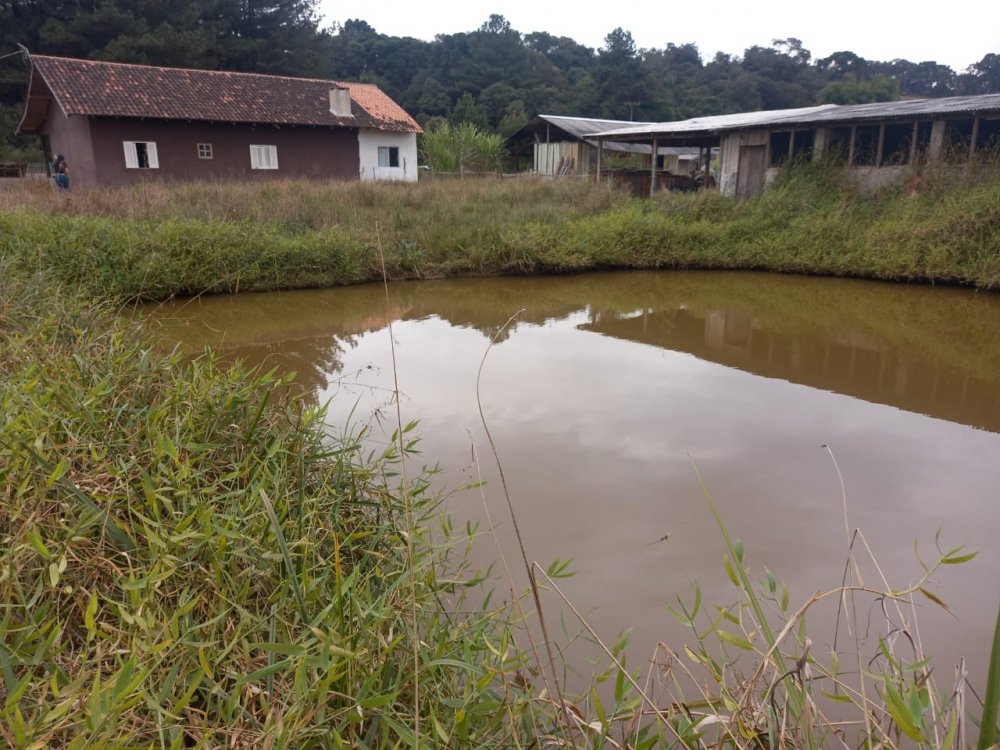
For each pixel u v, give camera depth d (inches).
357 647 65.7
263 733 54.2
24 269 293.6
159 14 1323.8
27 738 45.6
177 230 368.2
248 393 109.8
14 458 75.5
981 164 484.7
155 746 56.3
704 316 343.9
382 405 199.3
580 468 160.9
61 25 1211.2
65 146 834.8
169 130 784.9
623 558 124.0
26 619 60.4
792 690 55.5
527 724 69.7
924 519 140.4
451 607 104.7
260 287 386.3
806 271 474.6
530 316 341.7
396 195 561.6
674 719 67.9
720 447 175.2
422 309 354.0
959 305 370.9
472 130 1074.1
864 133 548.7
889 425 193.2
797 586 116.9
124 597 68.6
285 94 885.8
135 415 100.1
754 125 571.5
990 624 107.7
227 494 83.2
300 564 79.4
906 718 49.8
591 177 729.6
